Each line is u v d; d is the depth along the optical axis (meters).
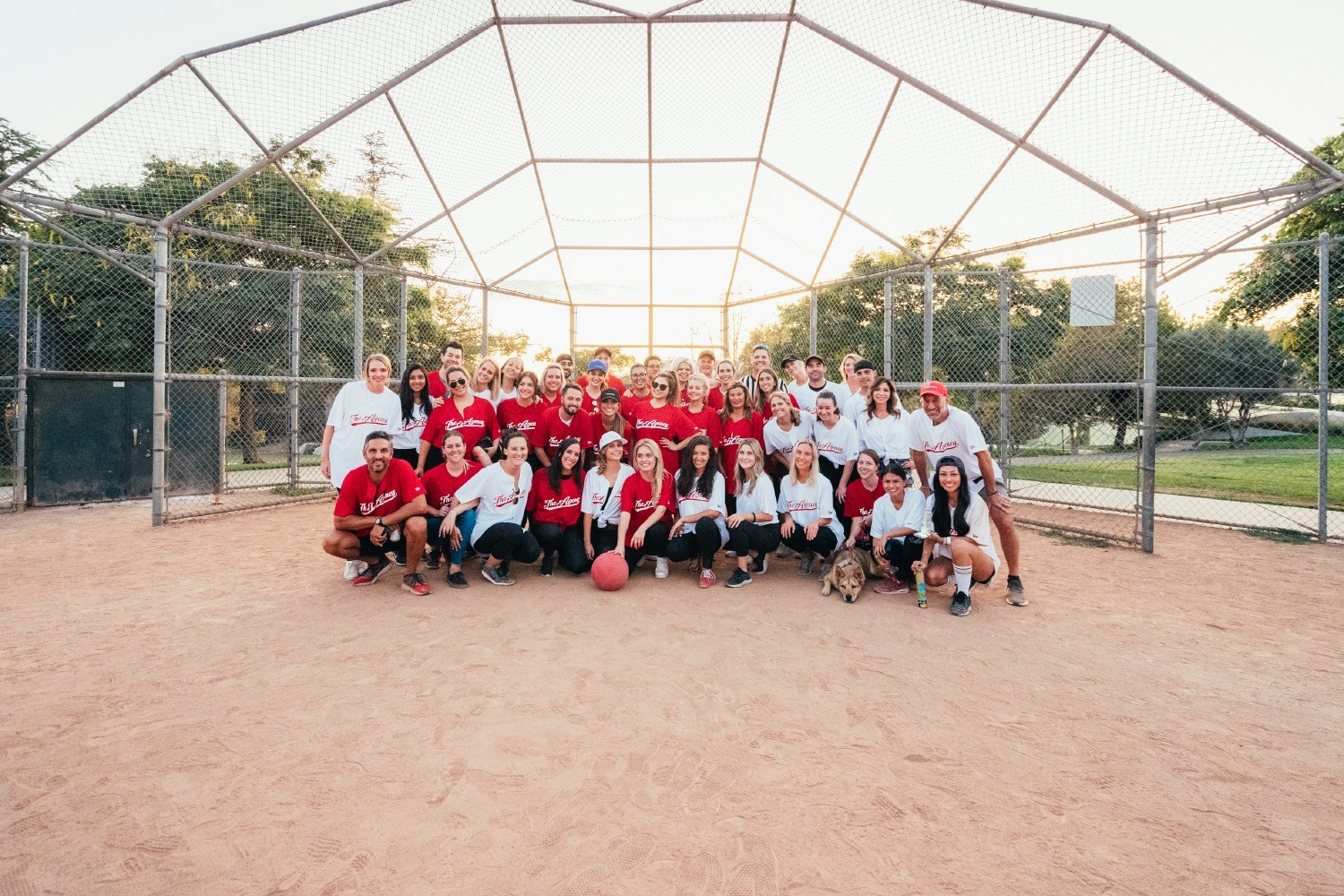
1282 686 3.53
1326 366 7.22
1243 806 2.45
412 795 2.46
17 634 4.13
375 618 4.51
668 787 2.52
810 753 2.79
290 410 10.77
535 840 2.20
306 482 11.09
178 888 1.97
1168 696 3.39
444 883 2.00
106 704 3.17
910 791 2.51
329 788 2.50
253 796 2.44
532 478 5.68
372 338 11.99
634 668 3.67
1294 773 2.68
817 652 3.96
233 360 13.55
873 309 10.68
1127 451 16.14
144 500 10.07
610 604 4.90
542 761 2.70
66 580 5.46
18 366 9.19
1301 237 12.45
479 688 3.39
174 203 8.28
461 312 15.85
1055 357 11.09
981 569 4.91
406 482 5.12
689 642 4.09
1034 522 8.37
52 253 13.83
